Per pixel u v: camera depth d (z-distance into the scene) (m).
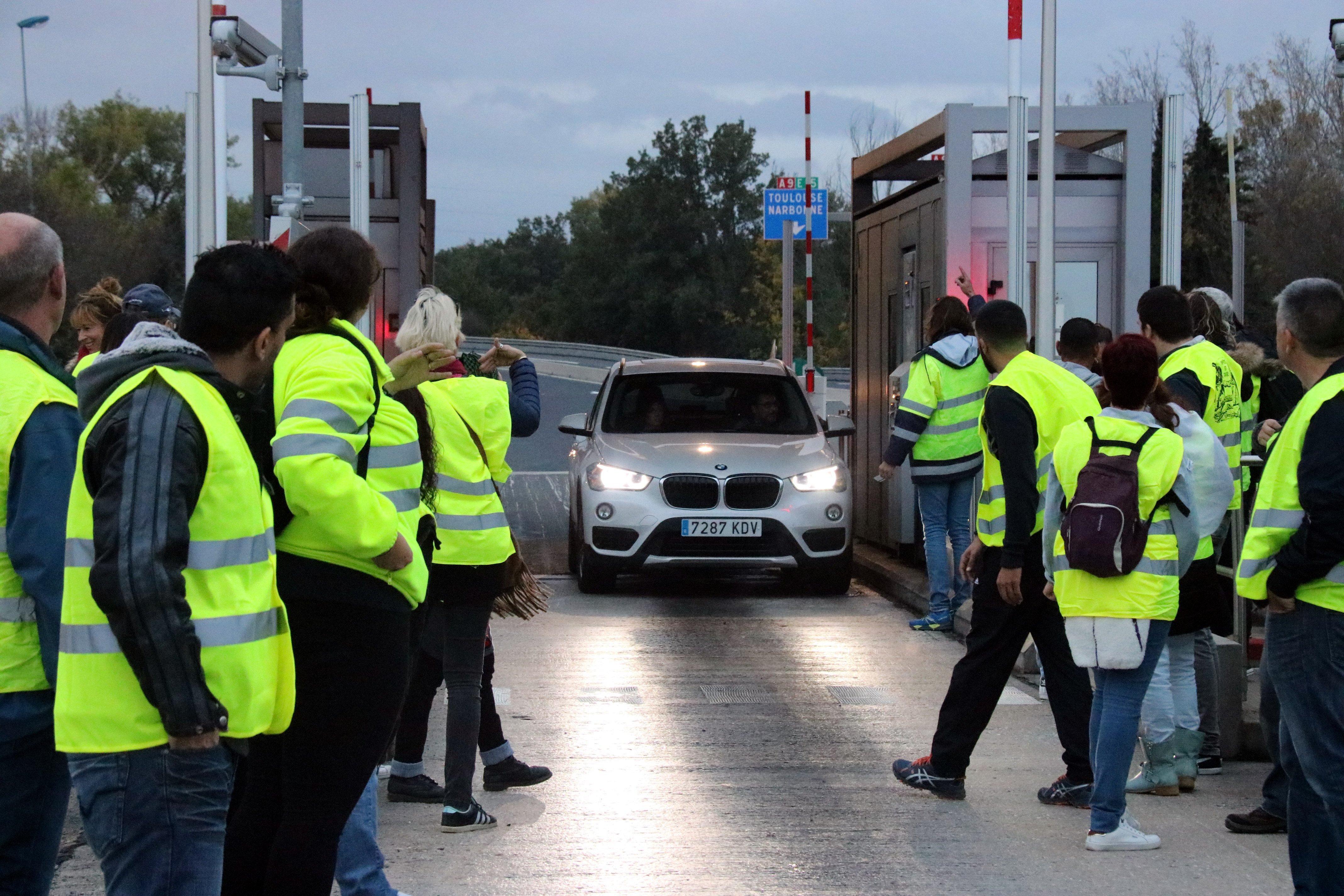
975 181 13.44
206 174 11.80
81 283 75.19
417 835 6.28
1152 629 5.98
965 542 11.55
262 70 12.45
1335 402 4.85
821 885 5.65
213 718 3.44
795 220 32.59
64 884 5.63
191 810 3.52
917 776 6.87
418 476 4.60
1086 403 6.50
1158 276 40.19
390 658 4.27
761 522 12.81
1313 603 4.89
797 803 6.79
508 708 8.77
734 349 102.25
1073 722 6.72
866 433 15.98
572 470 14.36
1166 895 5.56
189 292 3.83
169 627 3.35
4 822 4.00
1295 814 5.06
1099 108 13.52
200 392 3.57
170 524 3.38
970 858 5.99
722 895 5.52
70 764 3.56
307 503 4.05
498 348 6.70
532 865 5.88
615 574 13.30
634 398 14.36
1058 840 6.24
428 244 21.66
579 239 114.12
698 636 11.33
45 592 3.83
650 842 6.18
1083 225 13.77
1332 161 54.09
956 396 11.36
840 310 84.50
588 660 10.30
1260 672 6.34
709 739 8.02
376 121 17.38
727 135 108.00
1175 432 6.09
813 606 12.89
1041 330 11.76
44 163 80.56
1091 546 5.81
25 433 3.88
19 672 3.95
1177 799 6.91
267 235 18.31
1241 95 57.16
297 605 4.18
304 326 4.40
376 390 4.38
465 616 6.24
